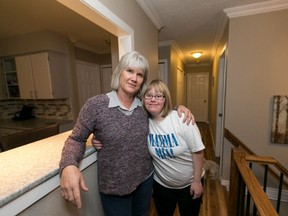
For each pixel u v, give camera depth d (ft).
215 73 13.07
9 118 11.45
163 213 4.38
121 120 2.75
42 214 2.20
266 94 7.21
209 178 8.71
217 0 6.46
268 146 7.43
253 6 6.77
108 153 2.74
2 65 10.40
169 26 8.98
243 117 7.61
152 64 7.87
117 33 5.18
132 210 3.48
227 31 7.77
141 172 3.14
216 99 11.72
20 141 4.22
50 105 11.12
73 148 2.43
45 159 2.64
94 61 13.01
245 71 7.36
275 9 6.68
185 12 7.38
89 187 3.12
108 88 13.66
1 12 6.48
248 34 7.13
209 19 8.13
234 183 4.46
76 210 2.81
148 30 7.21
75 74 10.79
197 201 3.96
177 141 3.41
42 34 8.80
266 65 7.07
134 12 5.71
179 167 3.66
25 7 6.15
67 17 7.07
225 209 6.53
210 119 18.56
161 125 3.43
